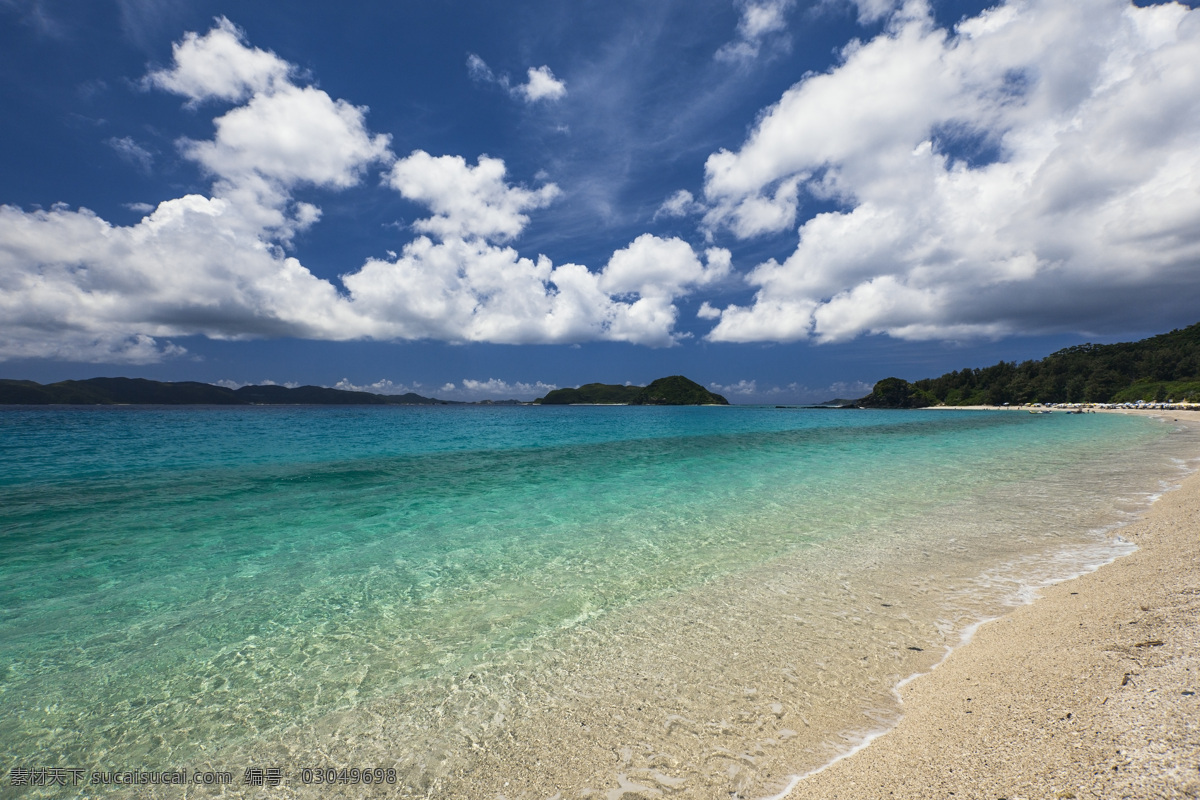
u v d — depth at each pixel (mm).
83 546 9859
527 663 5484
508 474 19062
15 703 4910
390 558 9172
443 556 9273
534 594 7457
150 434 39125
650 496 14641
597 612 6777
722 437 38625
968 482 16250
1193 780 2781
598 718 4477
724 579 7902
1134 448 24969
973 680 4660
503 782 3742
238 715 4707
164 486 16250
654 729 4293
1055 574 7562
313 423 58969
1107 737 3355
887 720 4234
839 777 3564
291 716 4668
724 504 13477
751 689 4836
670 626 6277
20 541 10172
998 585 7258
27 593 7574
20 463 21828
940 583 7449
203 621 6664
